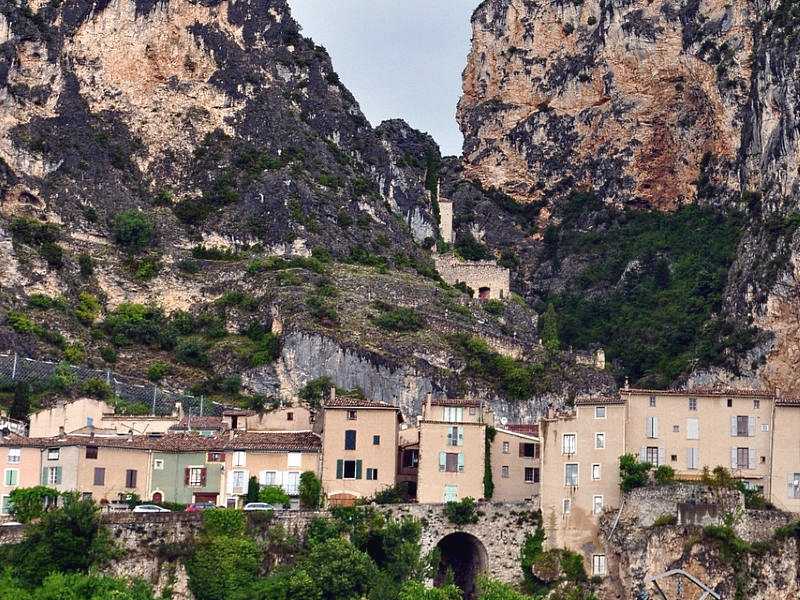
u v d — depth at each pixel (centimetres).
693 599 19962
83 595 19388
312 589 19762
